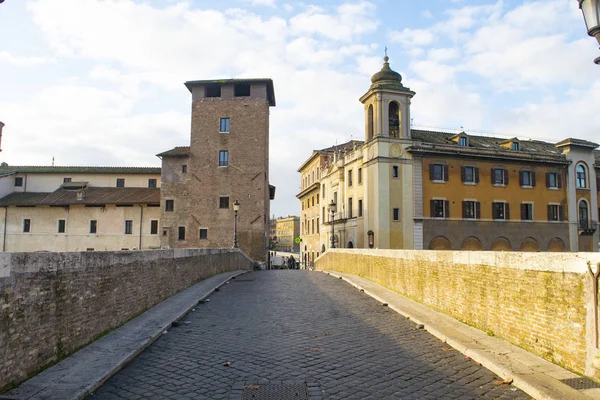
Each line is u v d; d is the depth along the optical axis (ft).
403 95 139.54
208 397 20.01
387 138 136.26
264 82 154.30
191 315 40.42
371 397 20.01
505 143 156.66
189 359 26.08
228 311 42.78
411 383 21.98
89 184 173.78
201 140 153.48
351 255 84.07
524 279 27.53
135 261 37.91
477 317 33.63
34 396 19.15
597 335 21.17
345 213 162.30
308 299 50.96
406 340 31.09
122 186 173.68
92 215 159.84
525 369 23.11
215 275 78.43
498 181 147.74
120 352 26.45
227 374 23.26
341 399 19.74
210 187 151.64
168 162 155.53
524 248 147.74
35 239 159.94
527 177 151.74
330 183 181.47
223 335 32.37
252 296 53.57
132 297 37.04
